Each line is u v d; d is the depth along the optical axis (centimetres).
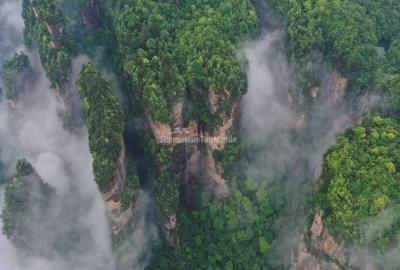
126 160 6706
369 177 5438
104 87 6134
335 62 6919
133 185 6538
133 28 6838
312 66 7006
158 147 6619
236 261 7112
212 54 6391
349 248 5588
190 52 6494
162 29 6831
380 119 6022
